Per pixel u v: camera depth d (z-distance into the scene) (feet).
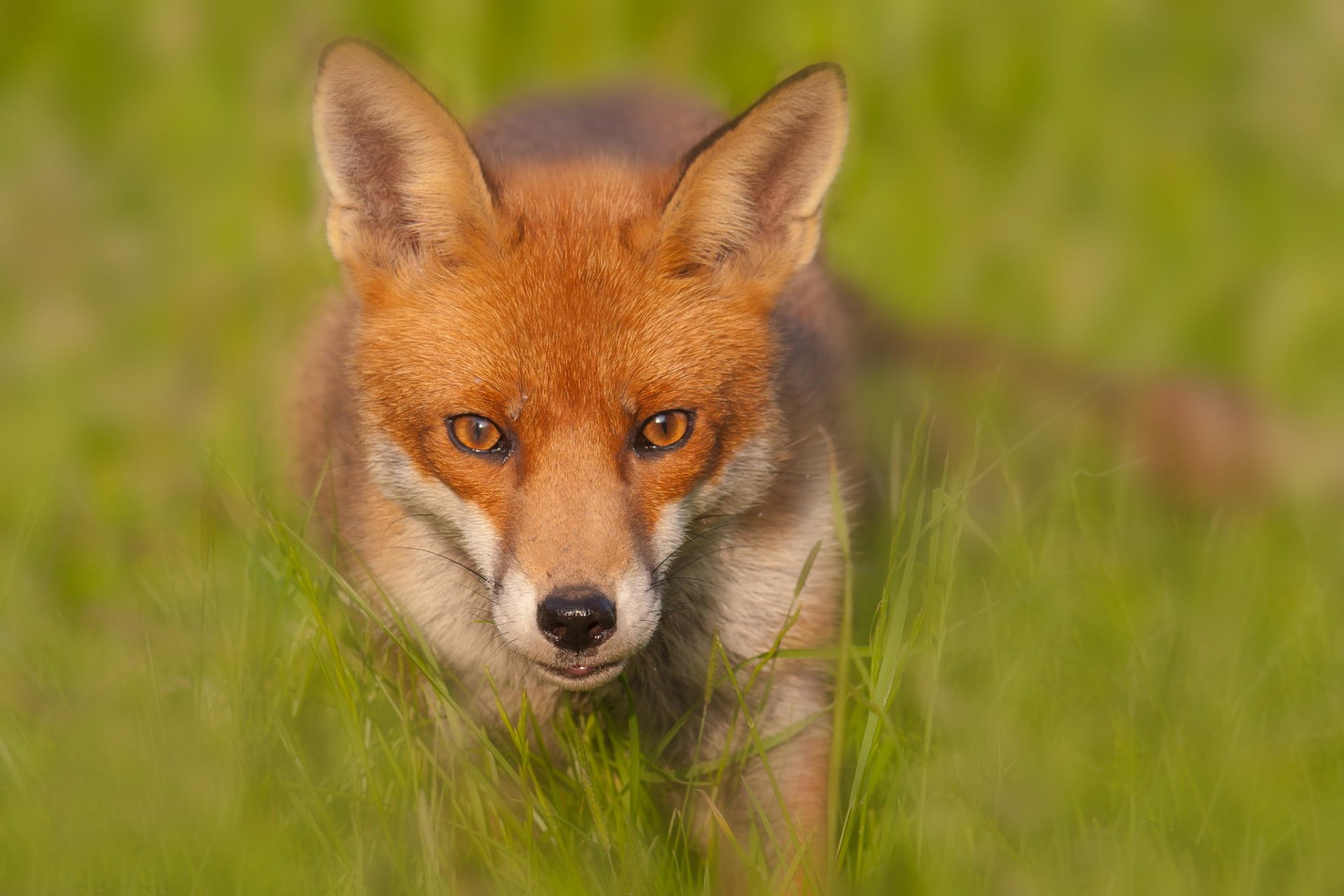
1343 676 27.17
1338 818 23.57
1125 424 37.99
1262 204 45.62
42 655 28.30
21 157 45.91
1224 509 35.99
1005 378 38.24
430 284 24.35
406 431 24.09
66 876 22.13
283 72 44.96
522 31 47.01
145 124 46.16
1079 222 45.47
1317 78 47.34
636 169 28.12
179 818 22.76
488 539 23.21
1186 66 47.91
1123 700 26.23
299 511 29.09
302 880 22.12
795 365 28.40
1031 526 31.63
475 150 24.09
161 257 43.80
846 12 45.85
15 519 34.71
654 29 47.32
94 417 38.22
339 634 26.89
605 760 25.25
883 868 22.45
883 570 30.35
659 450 23.61
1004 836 22.97
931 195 45.19
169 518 33.71
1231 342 42.19
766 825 23.35
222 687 25.34
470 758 25.61
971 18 47.19
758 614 25.55
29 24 47.91
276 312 39.93
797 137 24.79
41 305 42.22
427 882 22.12
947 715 25.61
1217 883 22.21
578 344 23.17
